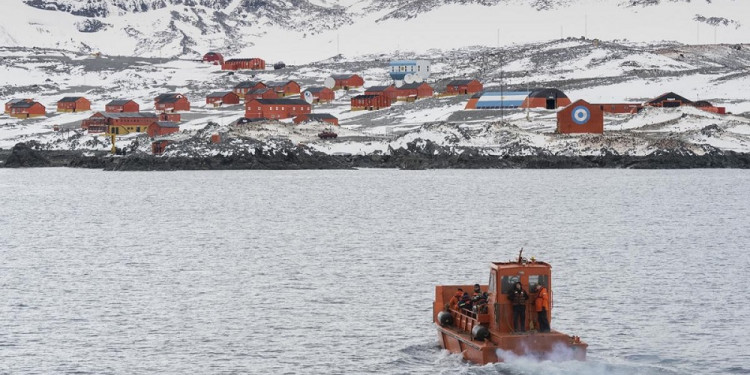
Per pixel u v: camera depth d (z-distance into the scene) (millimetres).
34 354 140250
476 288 139250
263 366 134250
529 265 131000
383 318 161625
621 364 129500
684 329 151000
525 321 129500
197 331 153500
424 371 131000
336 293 183625
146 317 163750
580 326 153000
